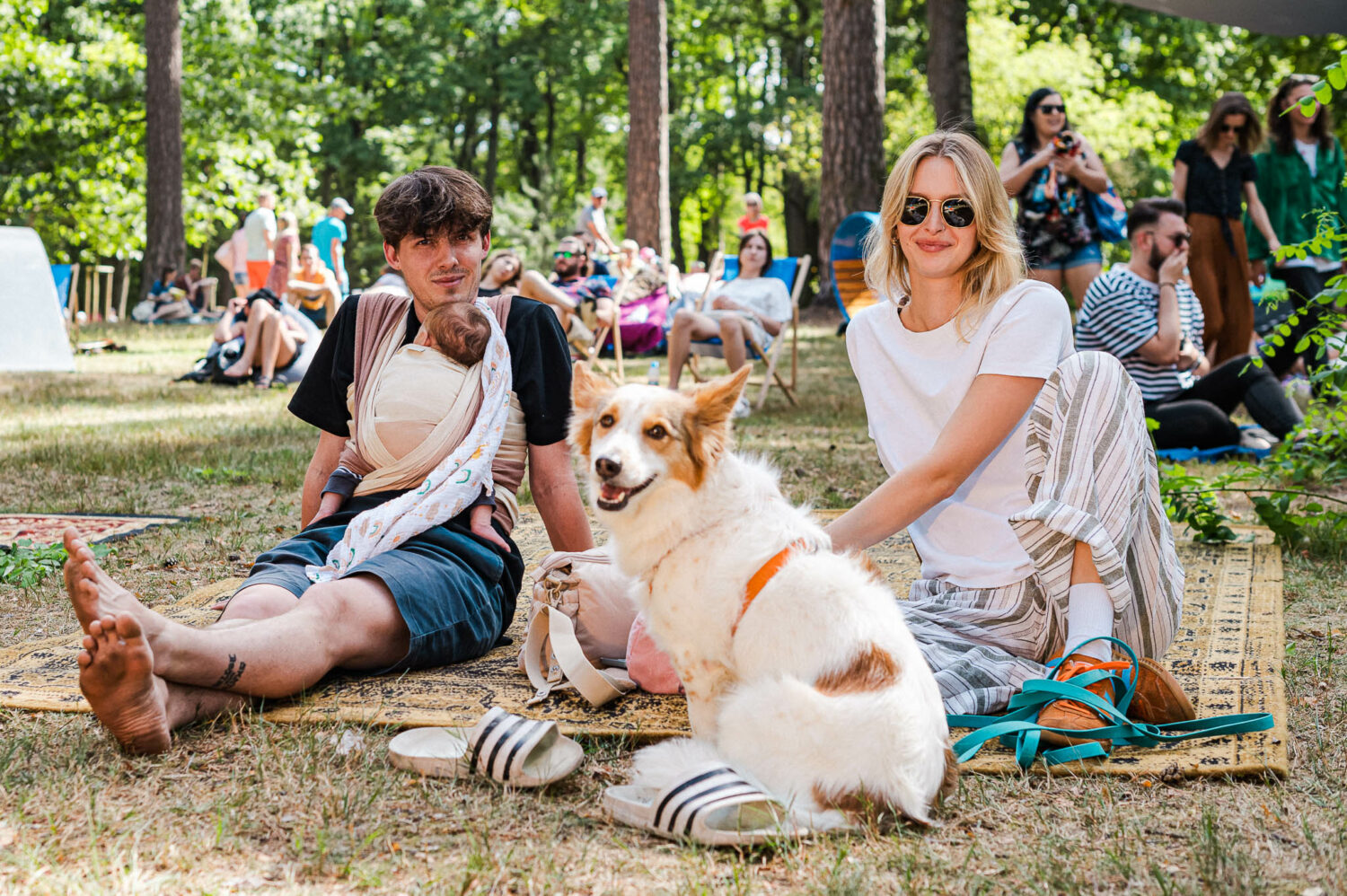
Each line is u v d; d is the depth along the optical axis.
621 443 2.38
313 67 35.03
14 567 4.20
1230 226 7.85
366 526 3.06
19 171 25.80
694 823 2.10
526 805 2.30
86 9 27.69
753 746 2.18
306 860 2.04
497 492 3.33
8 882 1.94
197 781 2.38
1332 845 2.09
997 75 26.12
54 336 12.66
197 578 4.25
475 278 3.44
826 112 17.38
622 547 2.49
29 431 8.12
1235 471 5.16
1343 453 5.02
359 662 2.97
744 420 8.86
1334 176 8.27
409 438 3.24
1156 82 28.12
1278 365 7.72
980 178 2.88
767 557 2.35
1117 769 2.45
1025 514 2.76
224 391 10.88
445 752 2.46
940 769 2.21
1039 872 1.99
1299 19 5.38
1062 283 8.17
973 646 2.90
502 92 36.53
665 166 20.97
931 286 2.99
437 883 1.96
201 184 28.17
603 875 2.00
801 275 9.91
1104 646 2.71
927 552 3.16
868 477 6.37
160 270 22.42
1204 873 1.97
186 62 27.94
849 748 2.11
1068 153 7.71
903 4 28.77
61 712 2.79
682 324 9.19
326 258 15.01
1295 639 3.45
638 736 2.69
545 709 2.86
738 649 2.34
